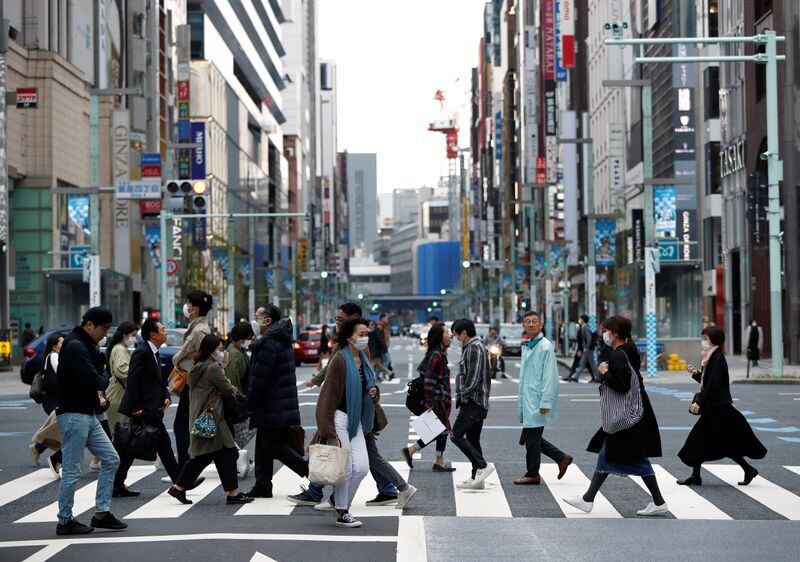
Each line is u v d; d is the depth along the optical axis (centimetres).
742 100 7350
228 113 13512
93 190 5109
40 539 1332
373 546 1258
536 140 14925
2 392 4278
